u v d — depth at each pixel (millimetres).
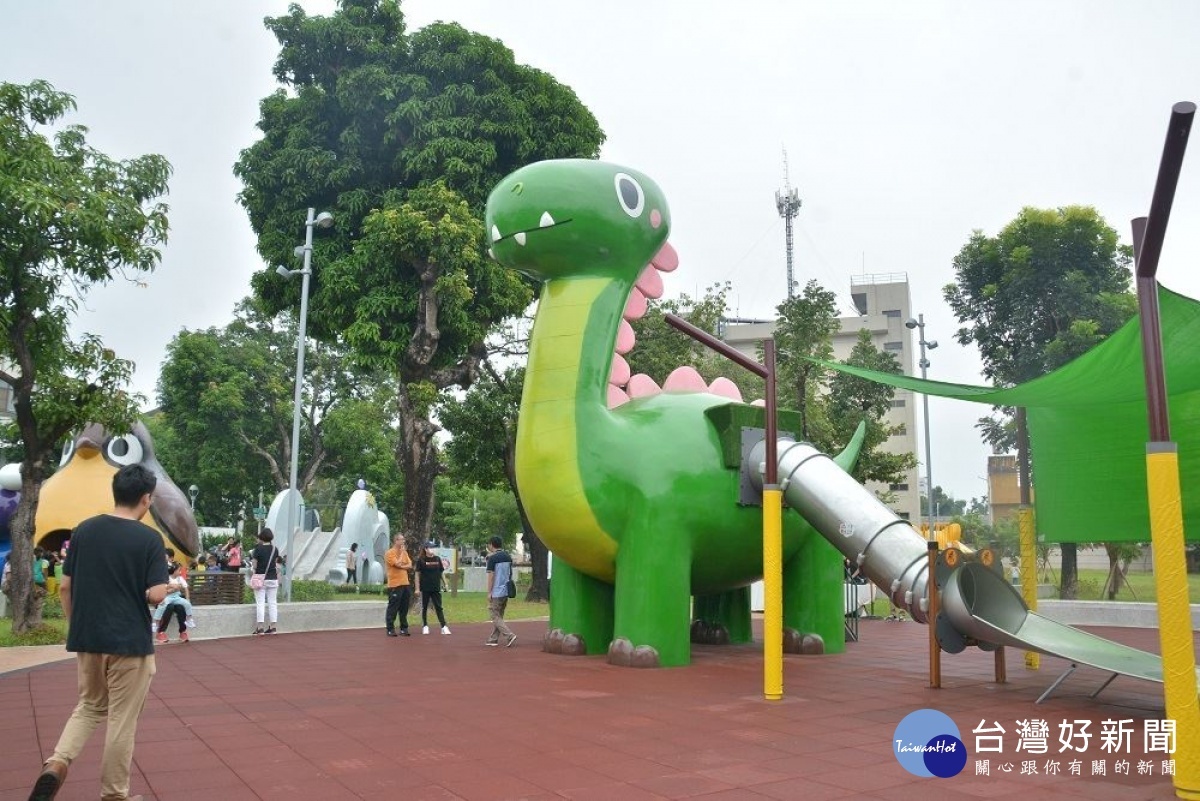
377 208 21156
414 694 8453
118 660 4387
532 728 6859
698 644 13102
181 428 38594
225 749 6141
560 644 11562
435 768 5617
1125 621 17906
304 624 15508
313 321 21234
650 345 23484
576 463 10328
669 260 11695
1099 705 8102
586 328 10625
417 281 19906
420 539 20375
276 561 15039
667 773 5527
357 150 21172
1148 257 5223
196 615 13859
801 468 10258
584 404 10469
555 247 10570
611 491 10336
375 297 19281
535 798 4957
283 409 38375
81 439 19406
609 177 10734
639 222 10836
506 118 21453
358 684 9102
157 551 4562
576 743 6352
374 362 19500
